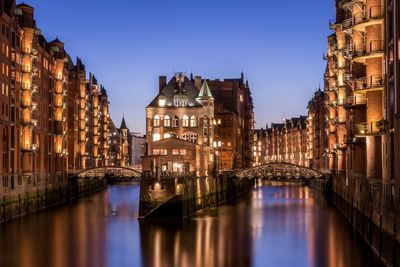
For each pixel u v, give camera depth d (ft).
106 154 620.49
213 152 363.97
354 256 170.81
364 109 211.41
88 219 262.67
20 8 297.33
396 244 134.51
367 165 188.44
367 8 181.37
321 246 189.57
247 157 572.10
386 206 151.74
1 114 257.14
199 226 237.25
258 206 326.85
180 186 253.24
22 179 287.48
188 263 166.61
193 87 370.73
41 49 336.08
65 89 396.57
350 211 246.06
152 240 203.62
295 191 473.26
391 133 153.89
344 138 289.74
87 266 163.22
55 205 341.82
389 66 160.15
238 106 491.31
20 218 268.82
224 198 361.30
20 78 289.94
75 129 443.32
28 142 295.89
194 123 358.84
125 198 399.65
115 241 201.77
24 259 172.04
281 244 194.90
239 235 213.87
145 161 295.89
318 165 514.68
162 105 362.33
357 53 185.47
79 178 378.53
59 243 198.18
